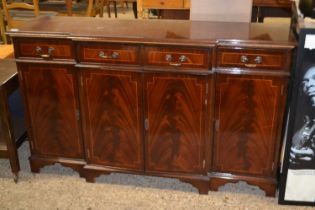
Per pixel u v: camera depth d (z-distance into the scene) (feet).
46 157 7.24
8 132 6.75
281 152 6.57
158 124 6.45
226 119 6.23
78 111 6.70
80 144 6.98
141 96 6.30
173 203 6.58
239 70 5.85
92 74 6.31
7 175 7.39
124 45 5.99
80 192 6.89
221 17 7.07
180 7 10.19
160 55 5.95
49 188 7.00
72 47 6.22
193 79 6.00
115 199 6.71
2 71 6.97
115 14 17.06
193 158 6.59
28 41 6.32
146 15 11.84
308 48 5.56
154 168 6.81
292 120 5.98
